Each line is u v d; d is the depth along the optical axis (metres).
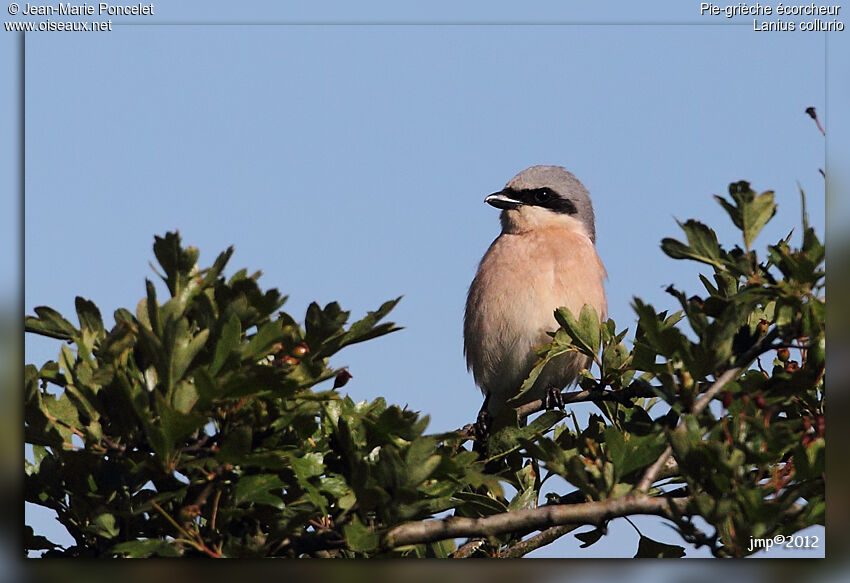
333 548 7.75
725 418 7.47
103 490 7.75
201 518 7.89
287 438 7.88
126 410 7.48
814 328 8.14
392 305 7.80
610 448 7.89
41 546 7.88
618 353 9.92
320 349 7.78
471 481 7.68
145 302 7.45
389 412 7.86
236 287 7.55
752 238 8.43
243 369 7.00
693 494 7.27
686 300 8.23
